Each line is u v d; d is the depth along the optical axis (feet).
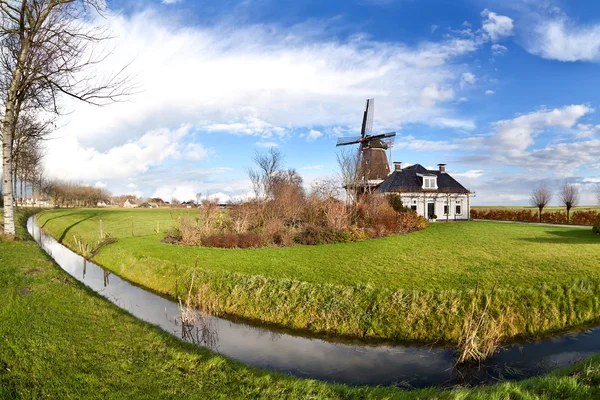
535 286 35.17
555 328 32.12
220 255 53.36
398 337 30.99
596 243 58.54
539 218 133.28
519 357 27.63
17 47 51.24
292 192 89.30
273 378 20.40
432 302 32.73
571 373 20.90
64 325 24.17
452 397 18.65
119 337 23.30
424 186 130.00
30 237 80.69
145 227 102.68
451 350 28.76
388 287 35.70
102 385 17.29
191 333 32.68
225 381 19.22
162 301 42.29
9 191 55.01
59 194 280.10
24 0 45.21
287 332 33.32
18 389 16.16
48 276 36.78
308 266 45.14
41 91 50.42
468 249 54.70
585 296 35.12
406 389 23.21
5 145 52.95
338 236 66.59
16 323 23.52
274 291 37.88
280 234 66.64
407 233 79.41
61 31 45.16
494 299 32.89
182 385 18.25
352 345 30.37
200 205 81.05
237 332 33.27
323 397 18.54
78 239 83.46
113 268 58.23
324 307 34.47
